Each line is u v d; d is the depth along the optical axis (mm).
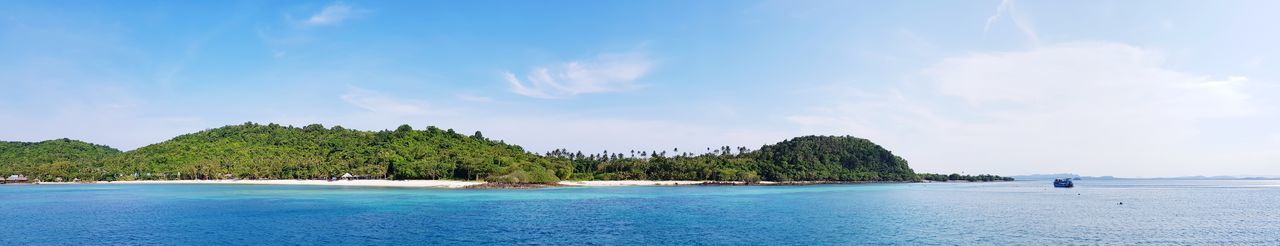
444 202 94312
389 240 51531
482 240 51781
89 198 103188
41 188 154750
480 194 121125
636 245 49406
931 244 50500
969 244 50562
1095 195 142500
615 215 73375
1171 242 52219
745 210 82000
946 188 196500
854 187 197125
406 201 96312
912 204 97250
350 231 56781
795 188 182125
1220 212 82438
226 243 49656
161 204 87562
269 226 60250
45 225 60656
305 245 48844
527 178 173125
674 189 163375
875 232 57812
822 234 56250
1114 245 50531
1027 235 56031
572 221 66062
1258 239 54250
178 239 51719
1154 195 143750
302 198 102875
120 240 51125
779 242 51406
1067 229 60562
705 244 50094
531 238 52969
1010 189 193250
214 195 112375
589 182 198500
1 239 51688
